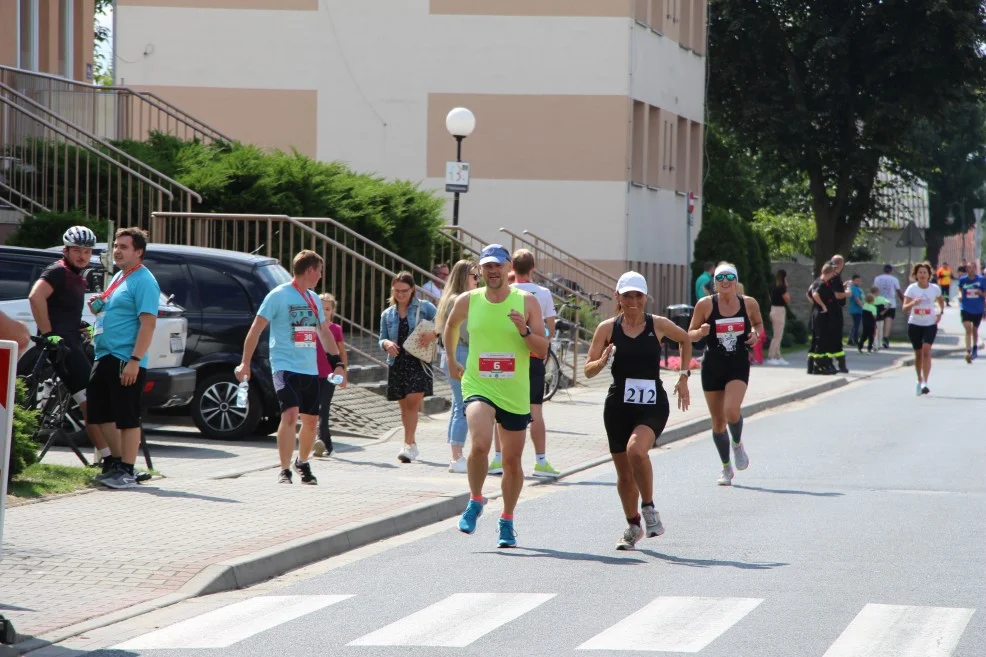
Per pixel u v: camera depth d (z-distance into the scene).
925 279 70.50
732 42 134.88
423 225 71.81
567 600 23.98
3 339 20.73
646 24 108.88
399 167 105.50
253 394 44.53
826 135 136.25
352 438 47.03
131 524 29.69
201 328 44.84
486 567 27.16
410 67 105.25
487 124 105.56
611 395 29.31
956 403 66.56
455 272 40.22
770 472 41.91
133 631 21.83
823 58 131.25
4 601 23.20
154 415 48.94
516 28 105.25
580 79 105.25
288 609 23.44
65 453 41.12
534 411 40.12
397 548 29.53
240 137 104.94
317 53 104.94
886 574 26.20
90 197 60.22
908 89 131.75
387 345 41.50
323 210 64.81
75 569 25.44
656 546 29.42
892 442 50.28
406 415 41.78
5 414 20.42
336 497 34.06
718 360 39.06
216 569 25.44
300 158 66.81
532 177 105.75
